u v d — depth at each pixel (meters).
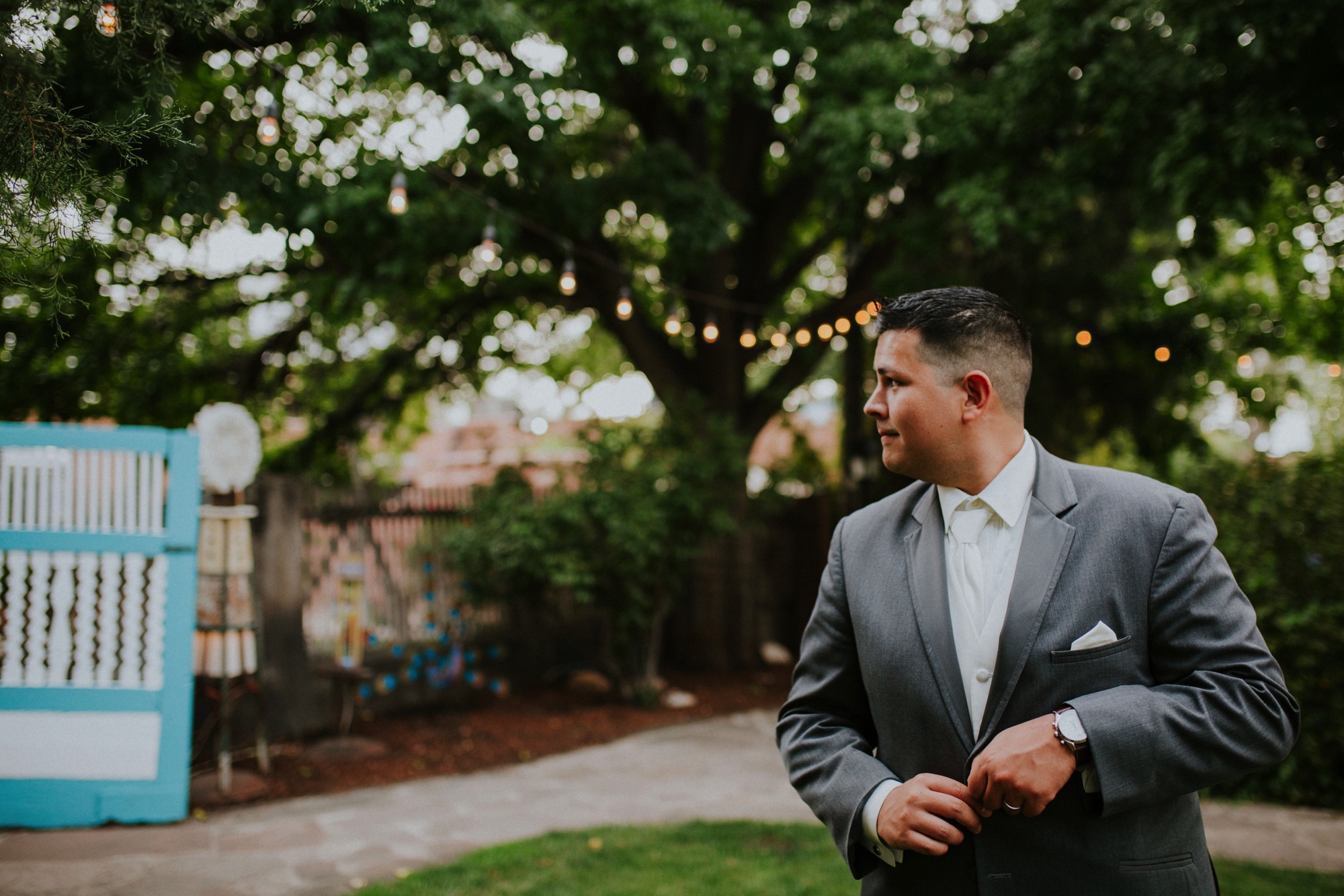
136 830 4.60
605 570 8.02
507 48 6.54
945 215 9.30
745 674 10.53
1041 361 11.21
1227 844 4.47
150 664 4.80
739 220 8.73
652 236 11.41
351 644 6.57
